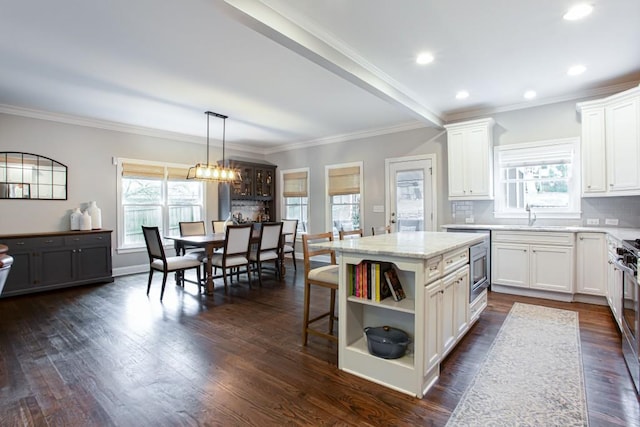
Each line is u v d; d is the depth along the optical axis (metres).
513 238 4.11
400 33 2.75
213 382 2.17
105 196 5.40
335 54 2.92
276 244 5.08
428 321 2.04
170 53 3.07
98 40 2.82
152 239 4.22
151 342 2.80
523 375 2.21
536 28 2.69
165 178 6.12
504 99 4.40
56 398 1.99
